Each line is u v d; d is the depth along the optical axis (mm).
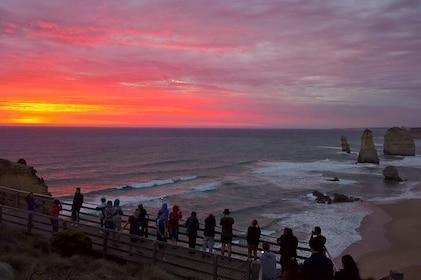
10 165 22328
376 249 27984
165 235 13062
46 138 184000
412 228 33875
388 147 122500
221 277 10117
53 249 11430
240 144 182500
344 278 5996
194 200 47812
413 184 63094
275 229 33844
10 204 18578
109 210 13859
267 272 9414
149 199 47156
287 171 80125
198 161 98750
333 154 130000
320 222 36312
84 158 97688
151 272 10172
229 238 12727
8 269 7316
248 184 60969
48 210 19438
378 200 48250
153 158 102750
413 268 24234
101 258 11648
